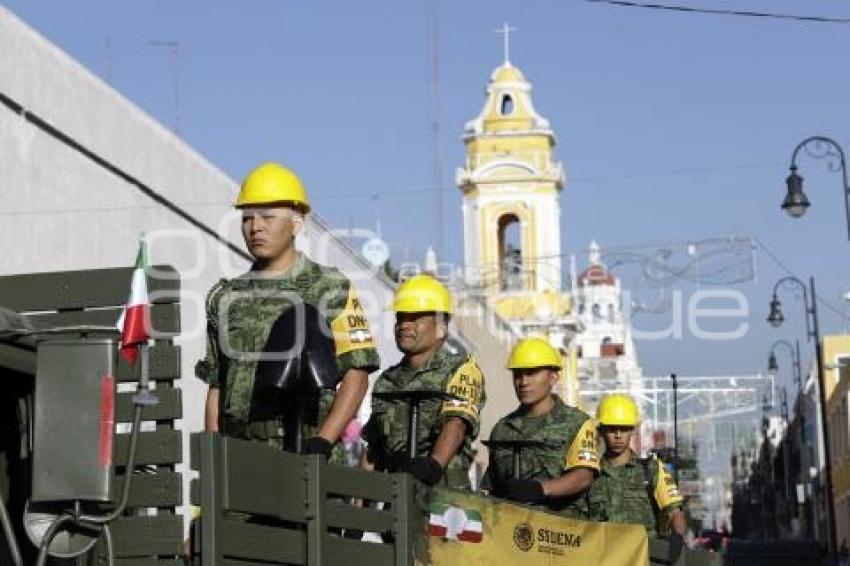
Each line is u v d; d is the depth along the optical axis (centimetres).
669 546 1514
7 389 894
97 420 790
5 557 874
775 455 11019
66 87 2017
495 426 1416
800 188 3522
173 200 2330
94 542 809
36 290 1039
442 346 1228
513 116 7431
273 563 879
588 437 1382
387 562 982
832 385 7862
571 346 7188
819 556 3547
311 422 992
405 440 1211
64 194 2014
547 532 1218
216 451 830
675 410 3441
